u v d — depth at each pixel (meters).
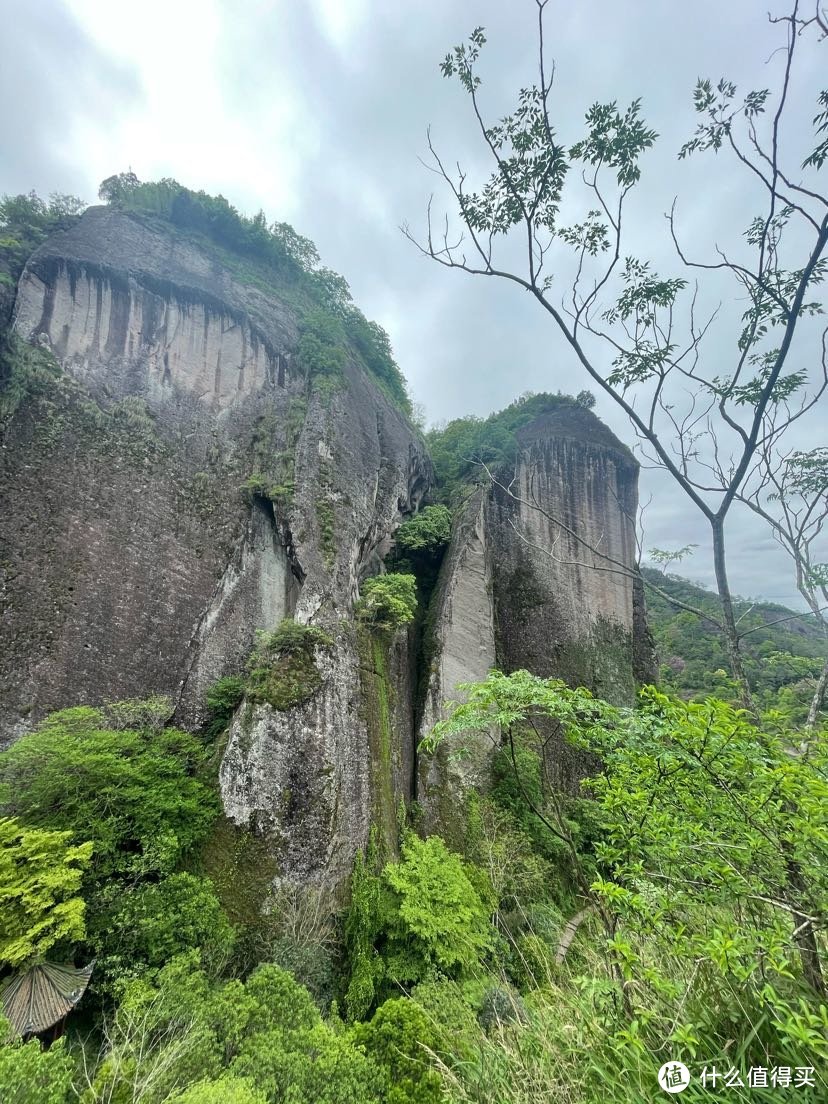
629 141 4.21
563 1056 3.41
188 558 17.36
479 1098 3.84
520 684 4.29
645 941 3.76
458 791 17.03
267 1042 7.10
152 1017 7.68
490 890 13.64
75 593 14.73
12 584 13.83
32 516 14.60
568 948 5.96
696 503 4.48
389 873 12.73
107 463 16.38
